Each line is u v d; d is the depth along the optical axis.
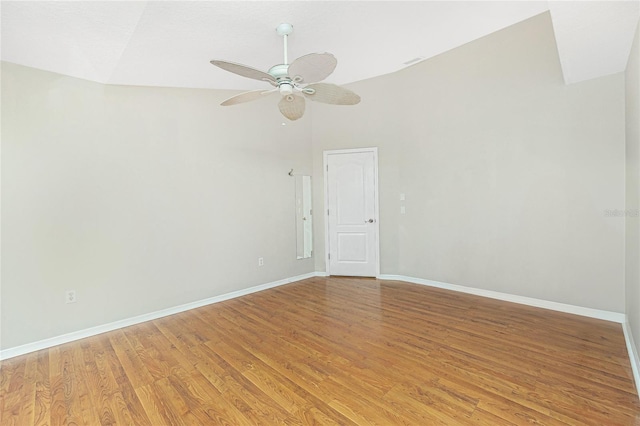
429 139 4.41
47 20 2.26
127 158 3.38
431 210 4.46
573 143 3.28
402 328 3.09
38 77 2.86
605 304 3.17
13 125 2.73
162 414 1.93
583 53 2.58
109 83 3.26
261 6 2.46
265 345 2.81
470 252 4.11
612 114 3.04
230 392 2.13
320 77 2.53
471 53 3.95
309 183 5.21
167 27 2.60
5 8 2.10
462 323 3.18
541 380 2.17
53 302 2.95
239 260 4.33
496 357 2.50
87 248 3.14
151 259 3.56
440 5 2.80
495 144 3.81
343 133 5.04
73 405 2.04
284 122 4.85
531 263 3.61
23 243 2.79
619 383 2.12
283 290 4.50
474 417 1.83
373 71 4.32
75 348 2.85
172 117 3.70
